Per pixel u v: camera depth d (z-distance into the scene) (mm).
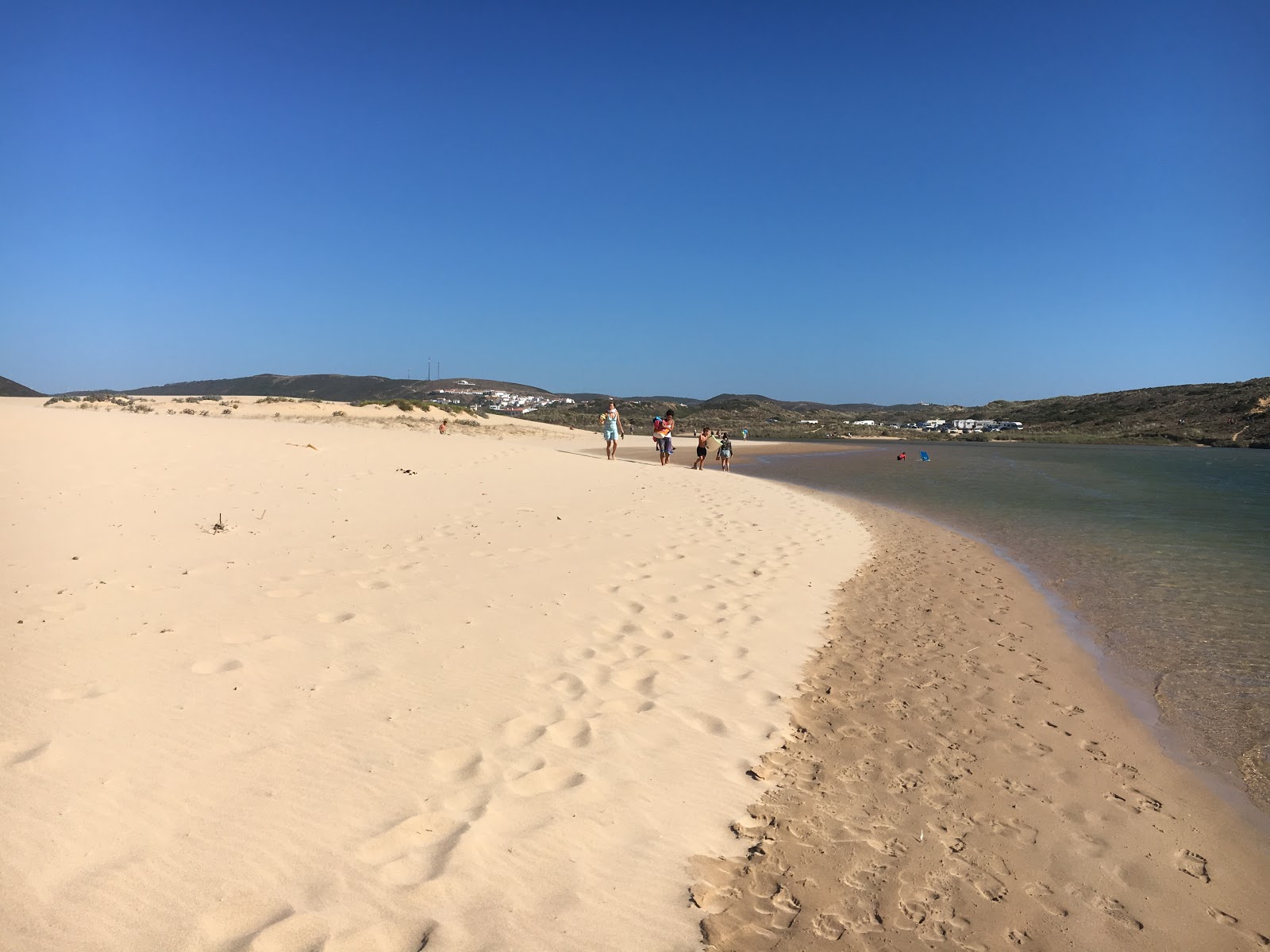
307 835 3152
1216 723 5258
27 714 3826
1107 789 4297
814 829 3709
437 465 15688
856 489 21812
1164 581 9539
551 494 13125
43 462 11227
